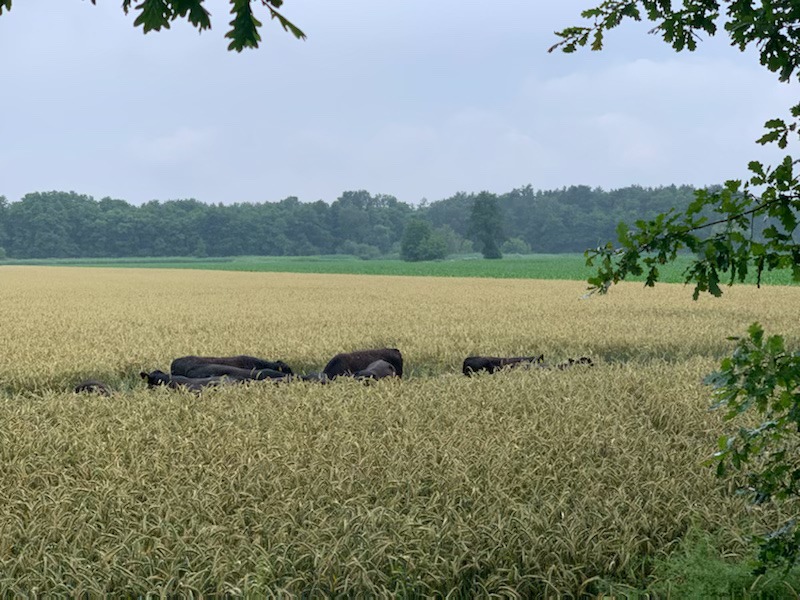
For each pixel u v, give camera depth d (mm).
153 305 27141
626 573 4711
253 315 22516
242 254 172000
